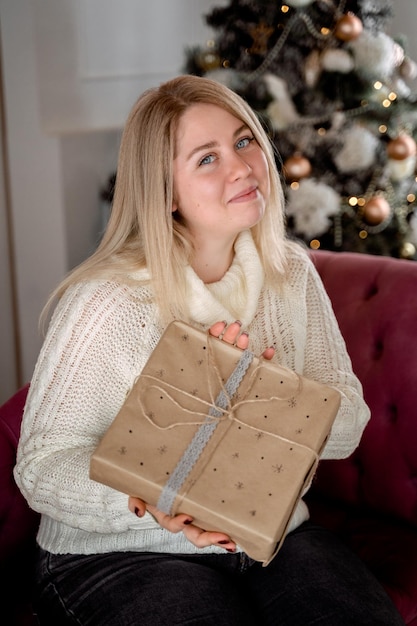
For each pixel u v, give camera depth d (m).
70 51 2.68
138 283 1.28
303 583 1.19
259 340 1.40
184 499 0.96
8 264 2.81
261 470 0.98
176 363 1.08
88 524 1.18
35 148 2.70
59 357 1.24
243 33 2.38
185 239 1.32
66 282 1.31
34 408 1.23
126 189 1.32
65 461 1.18
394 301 1.61
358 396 1.34
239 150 1.31
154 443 1.01
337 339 1.44
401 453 1.57
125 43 2.82
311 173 2.45
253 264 1.39
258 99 2.35
